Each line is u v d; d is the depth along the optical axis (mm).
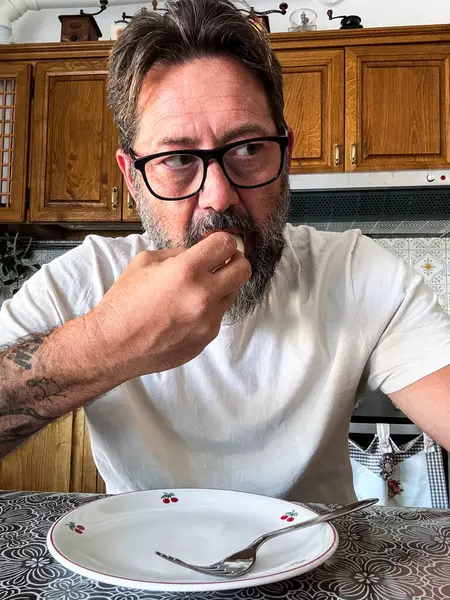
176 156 597
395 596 362
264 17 1725
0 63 1875
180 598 361
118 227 1951
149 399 737
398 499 1473
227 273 470
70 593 367
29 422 558
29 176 1850
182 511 502
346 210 1789
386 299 770
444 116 1686
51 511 542
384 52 1709
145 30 626
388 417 1484
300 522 466
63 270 812
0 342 732
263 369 735
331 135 1708
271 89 638
